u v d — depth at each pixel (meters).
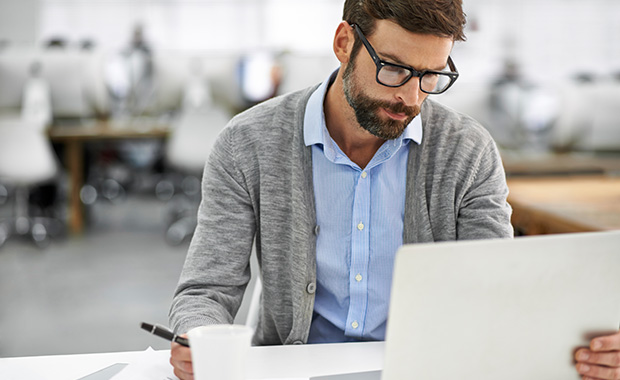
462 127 1.43
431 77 1.21
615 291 1.01
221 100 6.29
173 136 5.59
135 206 7.19
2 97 5.82
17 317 3.73
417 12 1.15
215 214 1.40
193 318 1.25
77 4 9.64
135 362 1.19
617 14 9.01
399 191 1.39
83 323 3.64
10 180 5.29
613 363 1.03
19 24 9.62
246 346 0.90
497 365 0.98
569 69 9.07
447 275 0.90
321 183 1.37
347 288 1.38
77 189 5.89
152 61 6.36
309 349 1.25
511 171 3.36
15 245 5.41
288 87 6.14
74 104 6.02
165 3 9.66
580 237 0.96
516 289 0.95
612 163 3.82
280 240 1.39
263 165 1.39
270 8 9.70
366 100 1.23
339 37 1.29
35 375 1.14
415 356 0.93
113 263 4.89
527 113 4.96
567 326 1.00
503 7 8.91
